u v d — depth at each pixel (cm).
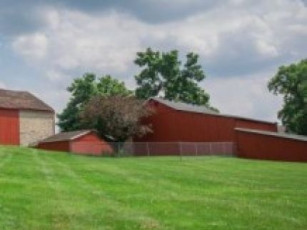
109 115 7544
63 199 1966
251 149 6594
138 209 1798
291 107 9950
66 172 3047
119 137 7625
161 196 2130
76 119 9144
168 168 3691
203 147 6569
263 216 1745
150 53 10075
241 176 3297
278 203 2048
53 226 1510
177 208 1836
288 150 6353
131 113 7531
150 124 7712
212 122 7244
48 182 2508
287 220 1700
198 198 2098
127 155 6438
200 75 10044
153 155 6556
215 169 3853
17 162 3622
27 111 7612
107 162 4188
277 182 2959
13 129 7444
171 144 6619
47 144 7156
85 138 7056
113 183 2583
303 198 2222
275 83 10100
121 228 1505
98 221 1588
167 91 10012
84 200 1969
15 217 1597
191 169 3725
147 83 10062
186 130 7412
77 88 9312
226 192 2369
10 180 2489
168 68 10006
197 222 1612
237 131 6688
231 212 1792
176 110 7494
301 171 3925
